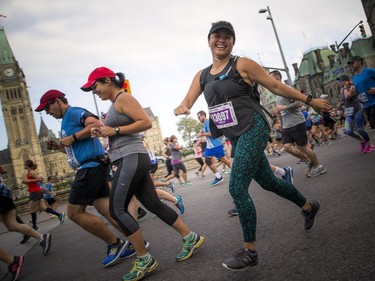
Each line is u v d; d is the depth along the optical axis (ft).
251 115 8.52
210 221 14.96
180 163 40.86
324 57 303.07
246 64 8.52
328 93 291.79
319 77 299.38
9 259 13.00
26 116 385.91
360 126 24.39
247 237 7.89
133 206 15.89
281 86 8.56
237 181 8.16
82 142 11.78
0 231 38.04
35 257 16.94
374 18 177.88
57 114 12.37
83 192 11.51
